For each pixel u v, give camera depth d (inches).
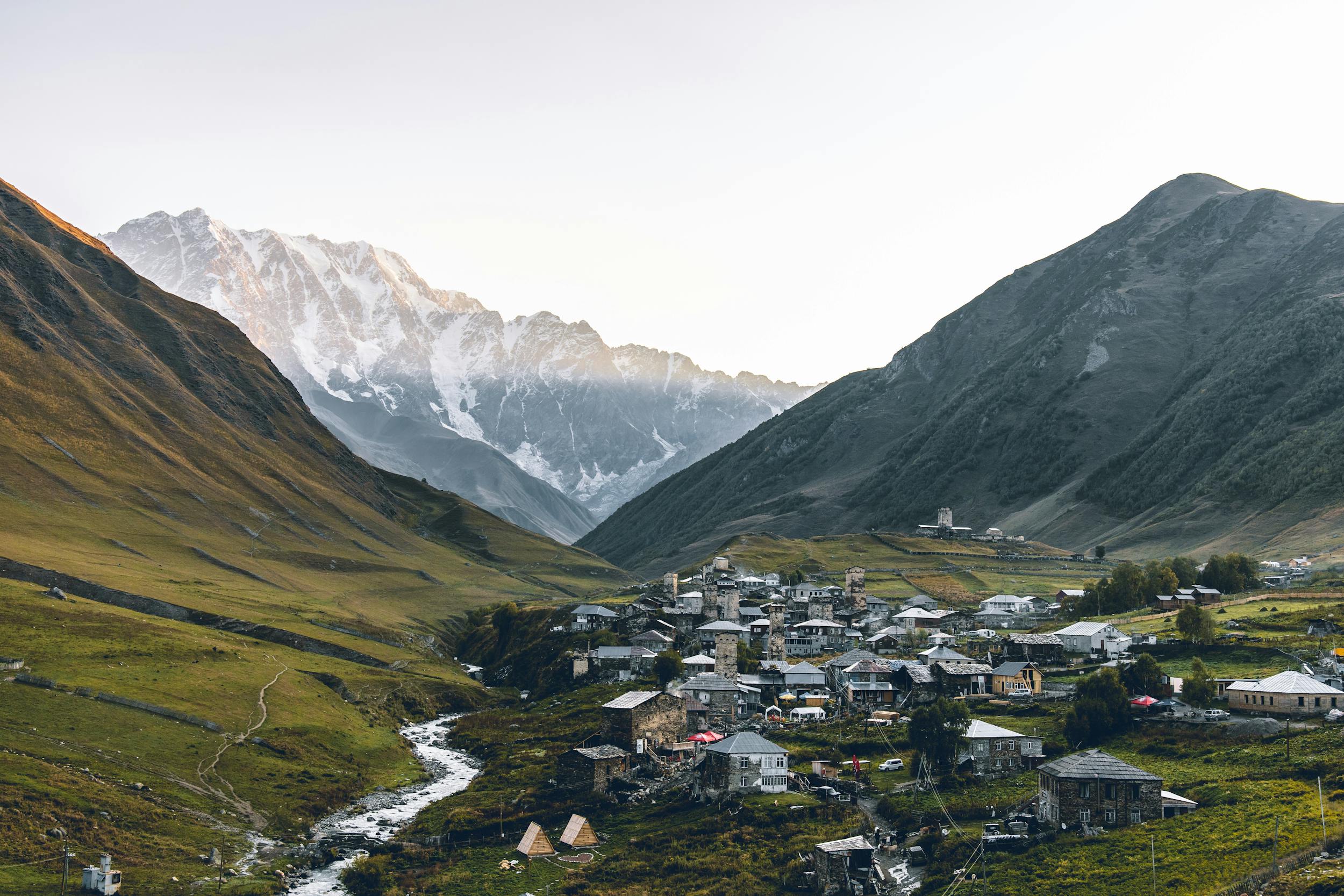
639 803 6373.0
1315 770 5201.8
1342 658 7372.1
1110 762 5157.5
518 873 5423.2
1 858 4975.4
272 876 5369.1
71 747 6437.0
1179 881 4303.6
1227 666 7687.0
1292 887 3959.2
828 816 5664.4
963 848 4948.3
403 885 5334.6
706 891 4950.8
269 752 7224.4
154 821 5782.5
